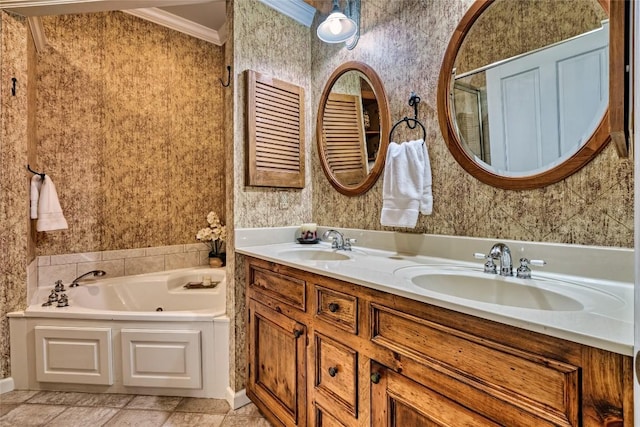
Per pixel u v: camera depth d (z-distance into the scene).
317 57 2.09
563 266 1.05
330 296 1.16
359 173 1.82
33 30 2.01
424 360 0.83
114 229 2.52
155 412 1.65
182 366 1.78
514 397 0.66
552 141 1.11
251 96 1.79
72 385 1.82
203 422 1.57
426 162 1.42
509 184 1.19
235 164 1.78
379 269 1.17
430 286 1.13
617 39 0.48
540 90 1.14
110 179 2.50
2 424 1.54
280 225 1.97
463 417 0.75
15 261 1.85
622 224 0.96
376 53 1.71
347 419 1.08
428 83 1.47
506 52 1.22
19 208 1.87
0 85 1.82
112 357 1.80
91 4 1.78
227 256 1.83
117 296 2.34
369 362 1.00
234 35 1.77
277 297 1.45
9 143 1.84
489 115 1.27
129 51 2.57
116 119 2.52
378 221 1.71
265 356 1.55
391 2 1.63
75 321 1.81
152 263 2.67
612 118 0.49
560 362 0.60
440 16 1.42
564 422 0.59
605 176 0.99
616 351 0.53
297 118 2.04
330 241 1.96
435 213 1.45
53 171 2.27
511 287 1.03
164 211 2.74
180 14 2.69
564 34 1.09
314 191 2.11
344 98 1.91
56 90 2.28
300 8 2.04
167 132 2.75
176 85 2.79
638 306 0.44
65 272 2.32
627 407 0.52
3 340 1.81
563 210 1.07
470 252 1.29
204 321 1.77
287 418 1.37
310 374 1.26
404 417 0.89
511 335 0.67
